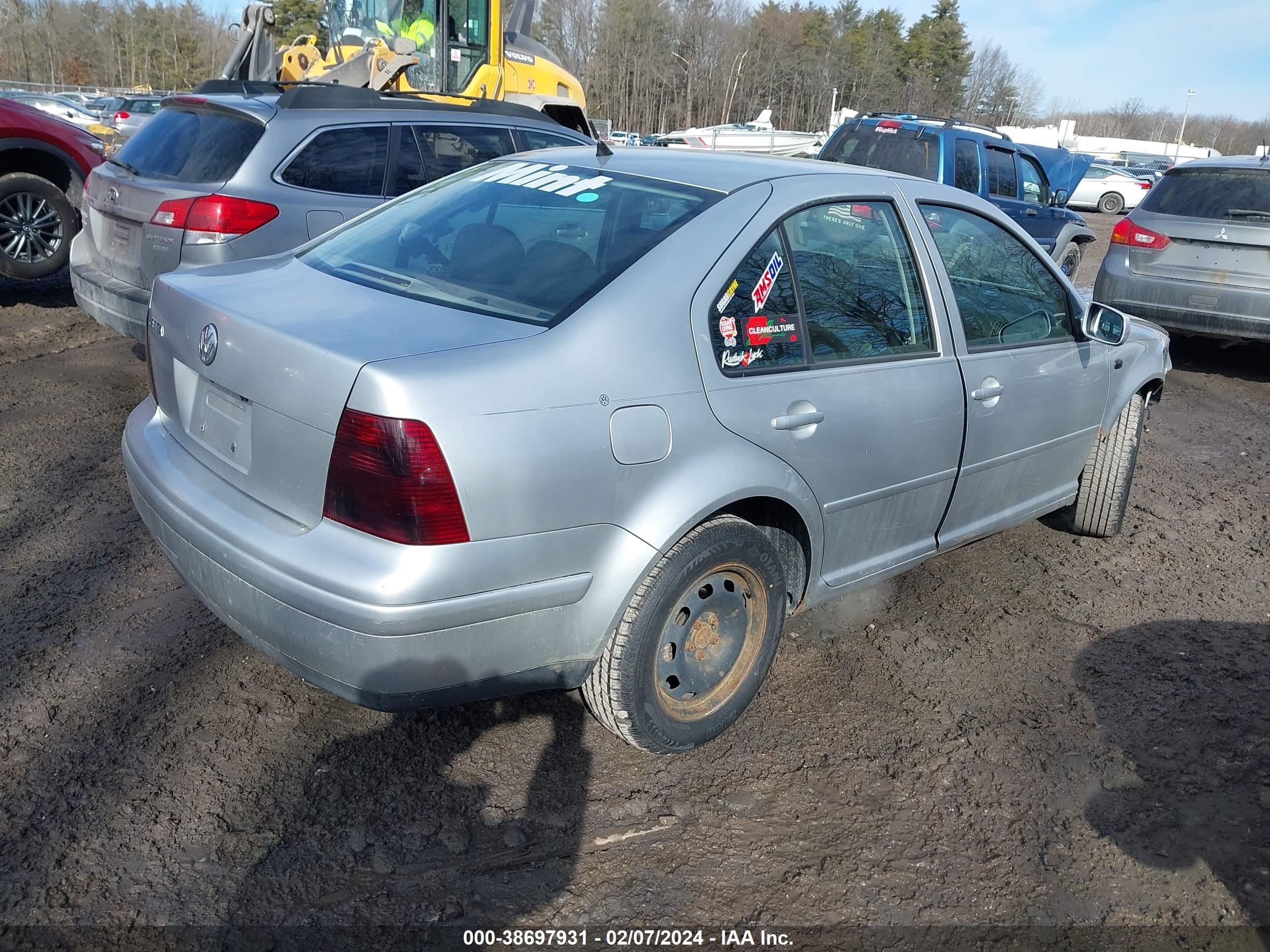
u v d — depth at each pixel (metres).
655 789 2.82
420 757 2.86
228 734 2.89
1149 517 5.23
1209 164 8.12
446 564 2.26
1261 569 4.68
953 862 2.63
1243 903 2.56
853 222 3.24
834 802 2.83
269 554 2.35
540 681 2.59
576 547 2.46
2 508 4.25
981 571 4.41
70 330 7.28
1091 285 12.92
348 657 2.29
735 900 2.45
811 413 2.92
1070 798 2.91
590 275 2.70
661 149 3.58
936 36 84.12
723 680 3.00
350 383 2.25
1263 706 3.46
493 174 3.43
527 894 2.42
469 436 2.26
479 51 10.29
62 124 7.96
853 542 3.29
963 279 3.59
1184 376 8.55
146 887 2.34
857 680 3.45
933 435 3.37
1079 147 60.41
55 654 3.21
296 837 2.53
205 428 2.72
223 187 5.23
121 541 4.04
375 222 3.34
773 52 74.50
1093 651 3.76
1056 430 4.09
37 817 2.51
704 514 2.64
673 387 2.61
